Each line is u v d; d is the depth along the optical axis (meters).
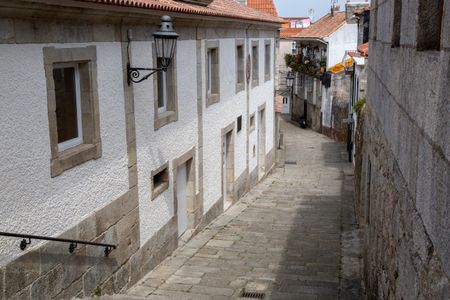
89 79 6.67
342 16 34.03
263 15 18.58
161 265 9.23
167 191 9.58
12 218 5.25
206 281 8.43
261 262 9.65
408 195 3.60
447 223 2.34
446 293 2.37
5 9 4.95
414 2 3.43
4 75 5.10
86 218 6.60
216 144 12.89
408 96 3.67
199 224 11.64
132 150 7.93
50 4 5.46
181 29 10.09
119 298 6.68
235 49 14.59
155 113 8.84
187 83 10.57
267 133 20.23
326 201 15.96
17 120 5.30
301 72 37.53
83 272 6.51
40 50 5.64
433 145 2.69
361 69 20.88
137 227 8.20
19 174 5.35
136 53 7.99
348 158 25.48
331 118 32.31
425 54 3.00
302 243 11.06
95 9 6.36
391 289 4.45
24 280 5.38
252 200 15.94
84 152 6.52
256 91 17.70
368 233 7.70
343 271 9.11
